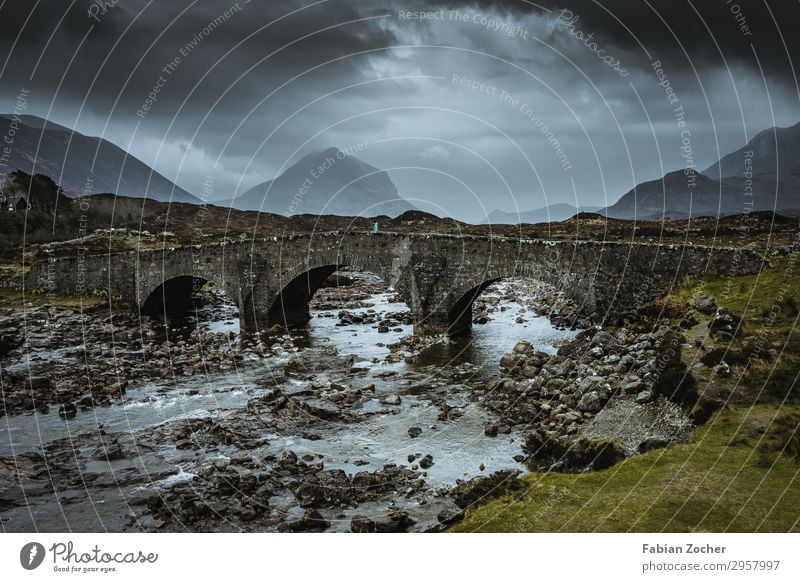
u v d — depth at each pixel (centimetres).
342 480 1945
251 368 3559
